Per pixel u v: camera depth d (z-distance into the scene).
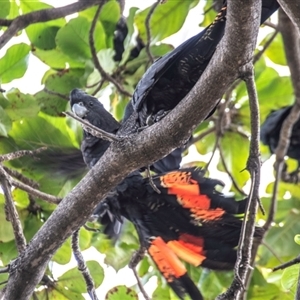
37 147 10.66
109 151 7.25
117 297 9.91
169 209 8.69
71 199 7.48
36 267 7.72
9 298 7.78
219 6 11.50
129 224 11.20
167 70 7.88
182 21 11.57
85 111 9.73
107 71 11.27
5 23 10.91
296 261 7.11
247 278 10.06
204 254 8.55
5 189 8.20
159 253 8.75
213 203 8.32
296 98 11.32
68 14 11.19
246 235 6.90
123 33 11.59
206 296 10.89
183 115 6.67
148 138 6.96
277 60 12.70
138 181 8.70
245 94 11.98
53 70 12.11
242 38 6.00
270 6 6.77
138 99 8.04
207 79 6.41
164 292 11.22
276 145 12.31
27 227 10.52
